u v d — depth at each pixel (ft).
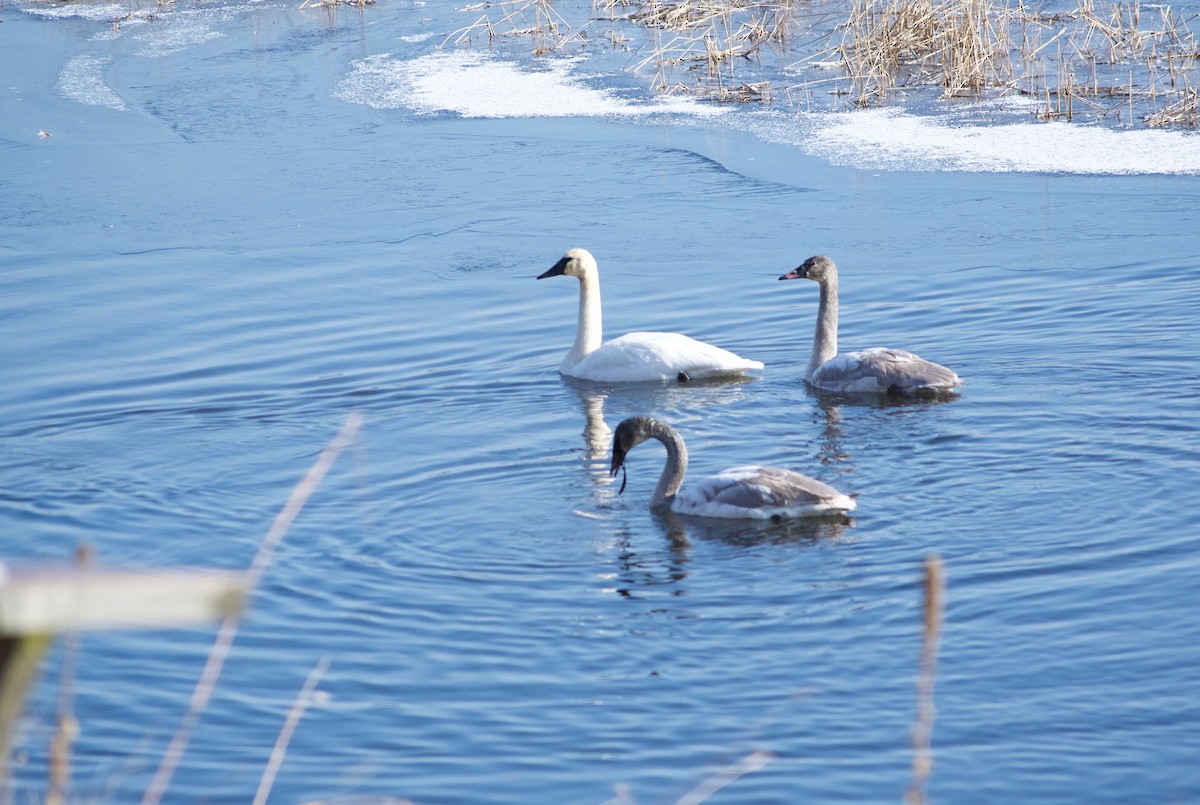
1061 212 72.79
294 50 117.19
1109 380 50.21
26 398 53.16
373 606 35.35
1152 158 81.15
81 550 8.09
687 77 104.06
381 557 38.50
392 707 30.30
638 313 62.69
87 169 88.12
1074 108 91.45
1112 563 35.94
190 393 53.42
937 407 49.37
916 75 101.60
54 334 60.29
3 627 6.18
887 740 28.07
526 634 33.53
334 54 115.14
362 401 52.54
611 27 118.42
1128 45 102.68
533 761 27.78
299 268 69.31
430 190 82.07
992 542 37.68
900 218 73.56
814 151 86.58
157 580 6.46
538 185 82.23
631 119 95.09
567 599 35.45
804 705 29.66
